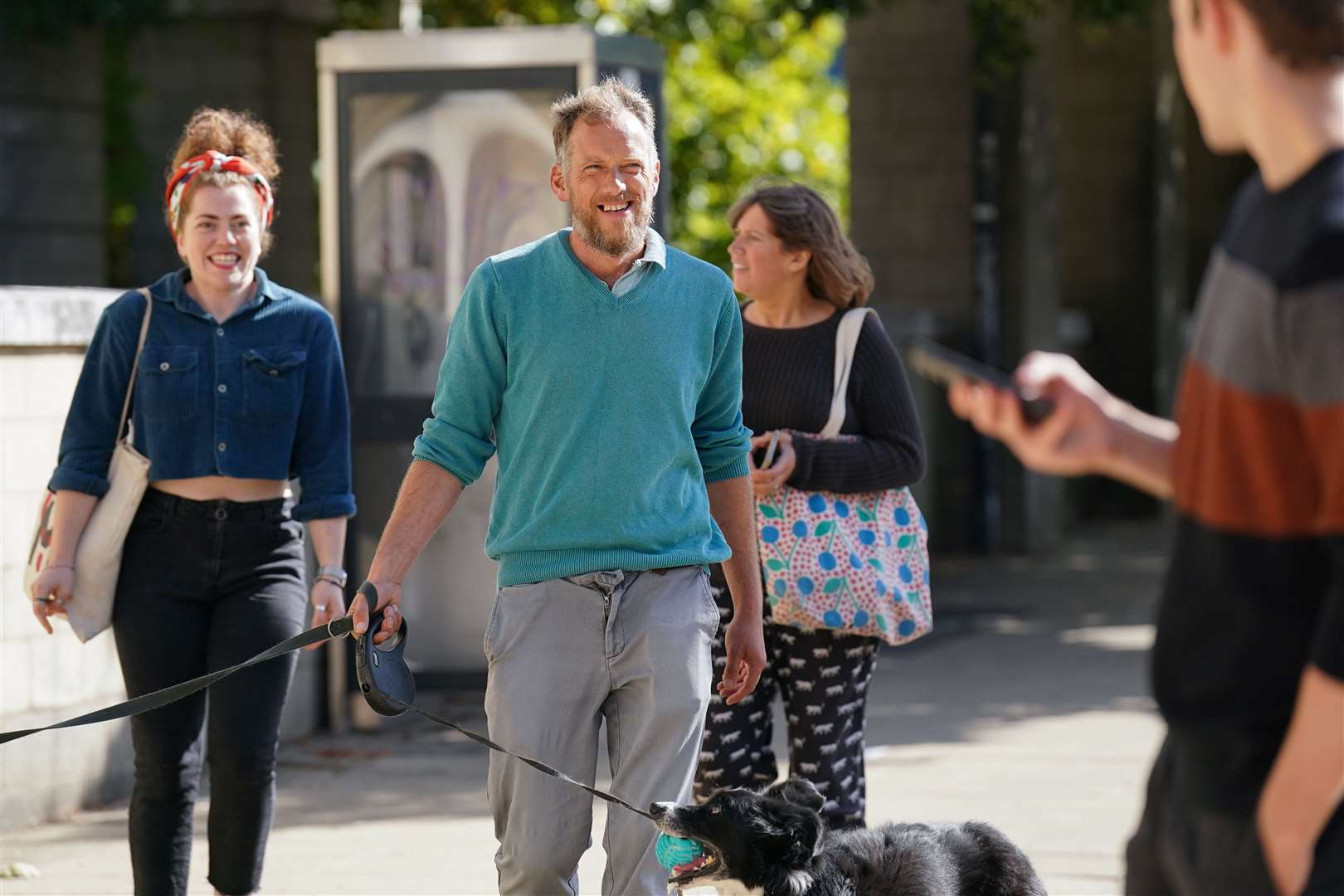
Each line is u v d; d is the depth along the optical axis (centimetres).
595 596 893
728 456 962
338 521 1113
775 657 1084
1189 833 583
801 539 1061
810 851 829
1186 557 581
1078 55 4606
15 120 3078
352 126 2017
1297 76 548
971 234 3641
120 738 1590
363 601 891
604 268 902
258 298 1096
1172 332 3922
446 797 1594
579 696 898
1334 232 527
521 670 898
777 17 3244
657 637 895
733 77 5762
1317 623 553
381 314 2025
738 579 970
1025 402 595
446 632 2056
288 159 3550
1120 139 4616
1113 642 2495
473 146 2012
